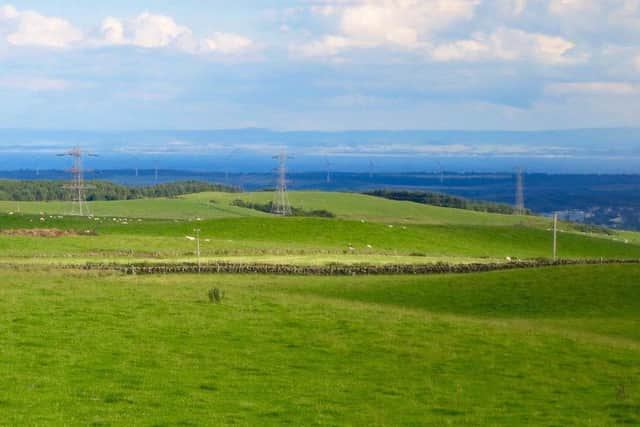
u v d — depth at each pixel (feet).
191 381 140.87
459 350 172.45
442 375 152.87
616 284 266.57
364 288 272.10
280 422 119.65
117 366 148.05
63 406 122.72
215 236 460.14
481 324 203.21
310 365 156.56
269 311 207.31
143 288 242.78
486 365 161.07
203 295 231.71
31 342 162.81
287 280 287.89
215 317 196.24
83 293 226.38
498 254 460.14
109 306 204.13
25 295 219.00
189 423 116.67
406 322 199.52
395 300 252.83
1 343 161.27
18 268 290.35
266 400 131.75
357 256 380.99
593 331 206.59
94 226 492.54
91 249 364.79
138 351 160.04
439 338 182.70
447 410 130.21
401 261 354.74
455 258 389.80
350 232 481.05
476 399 137.90
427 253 435.94
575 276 280.31
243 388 138.31
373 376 150.51
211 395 133.18
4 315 187.73
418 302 249.75
